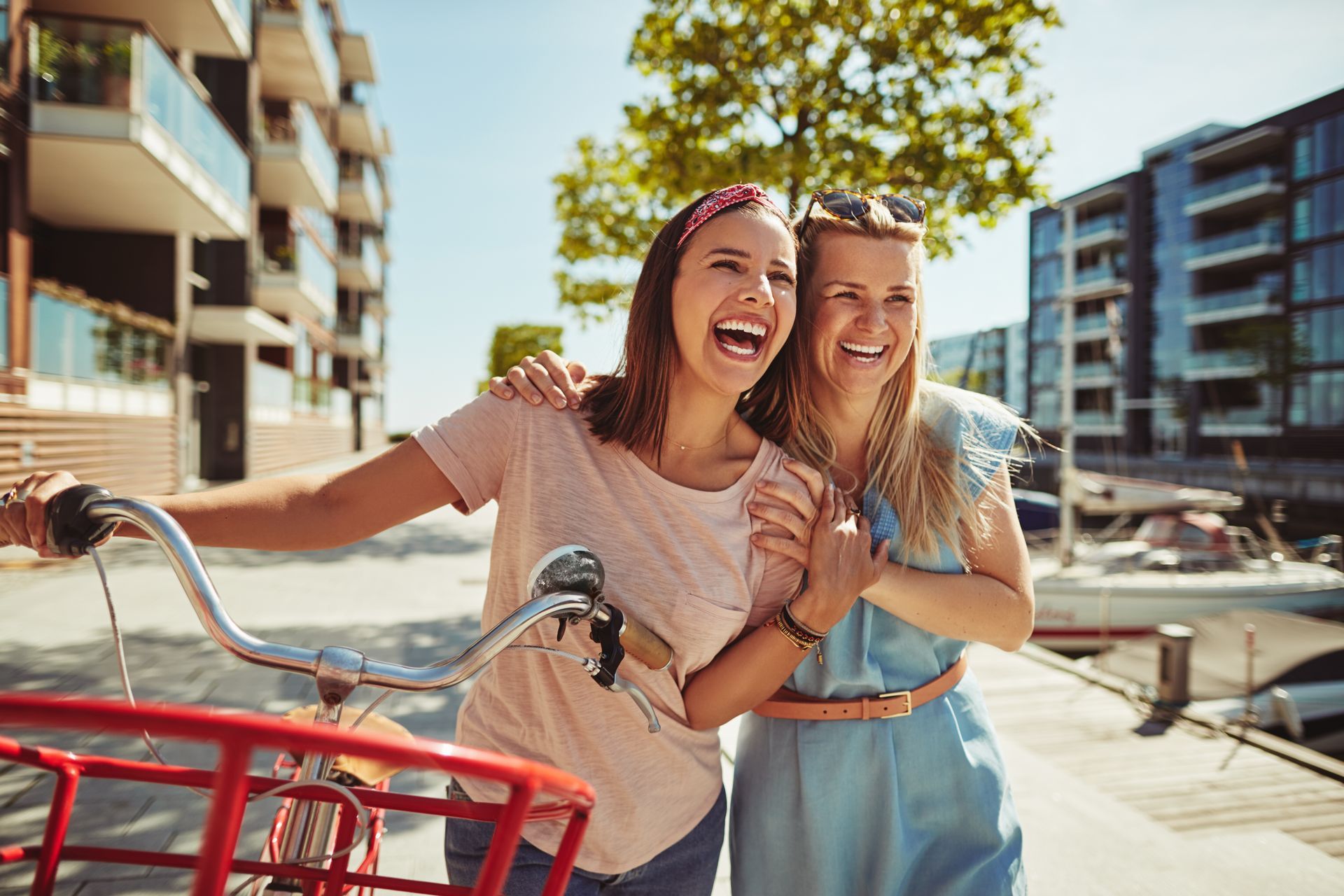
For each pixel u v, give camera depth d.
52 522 1.09
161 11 15.26
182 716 0.67
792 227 1.76
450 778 1.52
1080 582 11.15
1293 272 37.41
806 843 1.60
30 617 6.74
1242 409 39.22
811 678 1.65
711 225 1.41
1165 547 12.14
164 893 2.75
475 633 6.55
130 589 7.98
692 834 1.55
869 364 1.64
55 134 11.47
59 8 14.85
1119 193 43.88
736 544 1.46
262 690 4.94
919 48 9.66
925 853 1.63
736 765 1.80
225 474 21.02
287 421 25.41
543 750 1.45
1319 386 36.00
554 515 1.44
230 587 8.29
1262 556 12.44
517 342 58.91
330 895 1.08
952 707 1.67
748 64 10.04
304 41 20.98
